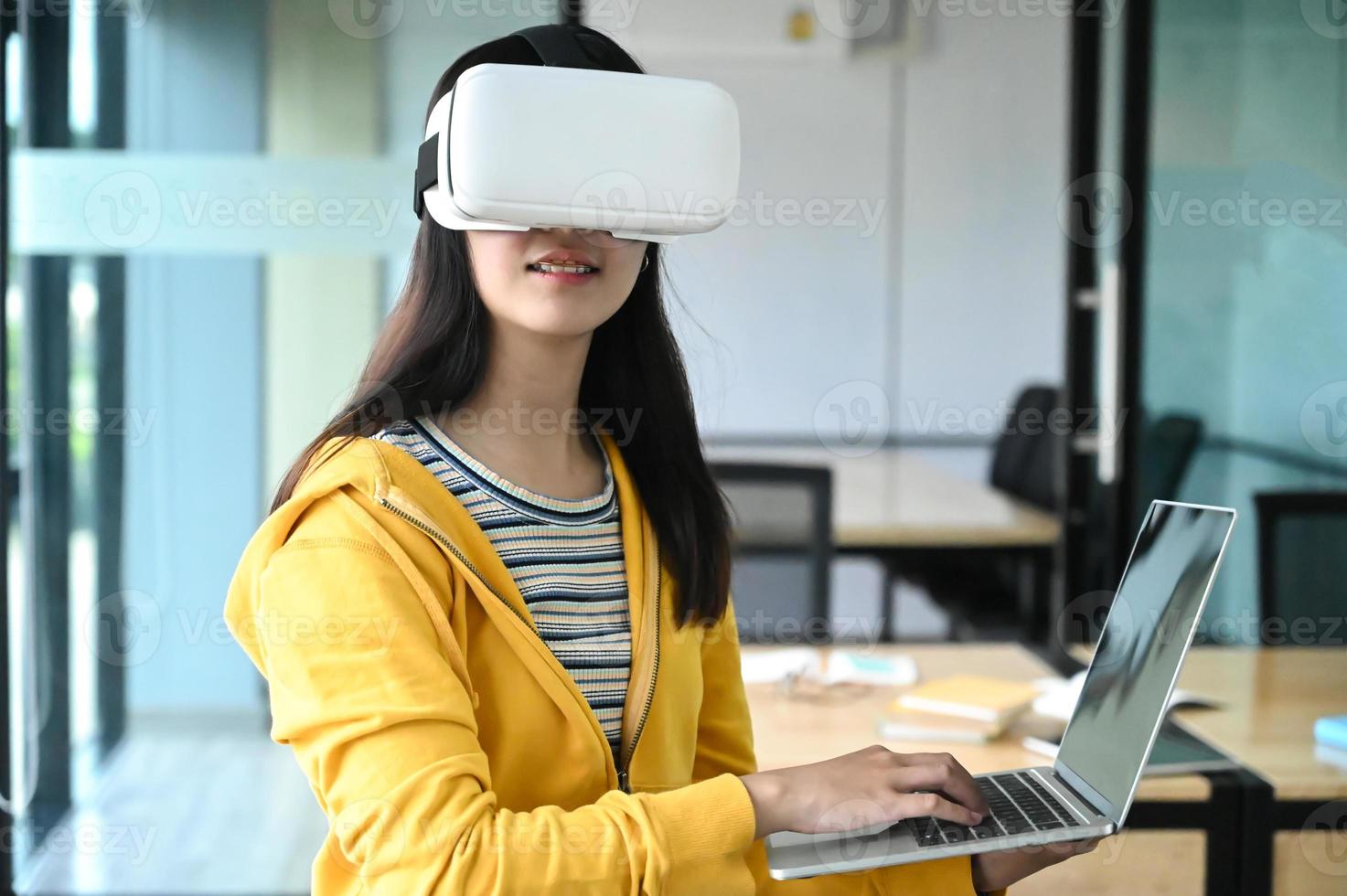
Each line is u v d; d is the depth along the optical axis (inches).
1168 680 36.6
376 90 99.2
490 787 34.5
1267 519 106.6
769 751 63.0
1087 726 41.3
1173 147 121.9
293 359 99.0
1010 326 218.4
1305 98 111.4
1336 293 108.0
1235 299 117.3
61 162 95.3
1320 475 108.6
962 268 217.2
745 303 215.6
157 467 98.3
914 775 36.4
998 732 64.9
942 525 131.7
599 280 36.7
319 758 32.4
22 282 95.2
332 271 99.0
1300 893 60.1
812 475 103.2
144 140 96.9
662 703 39.9
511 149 33.9
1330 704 72.4
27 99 94.5
